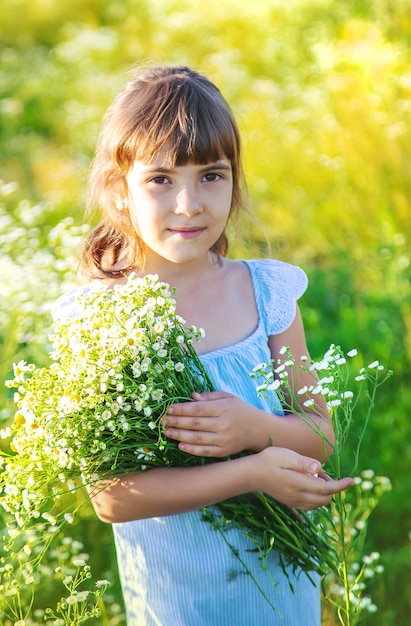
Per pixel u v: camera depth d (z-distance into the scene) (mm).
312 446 1569
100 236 1648
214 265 1632
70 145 4875
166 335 1457
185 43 5797
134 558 1595
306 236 3439
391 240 3264
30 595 1882
